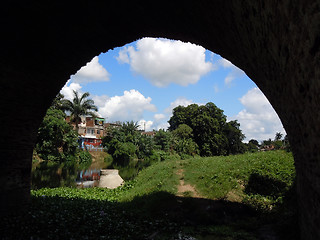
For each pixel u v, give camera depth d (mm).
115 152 46469
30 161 8469
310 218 3379
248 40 4141
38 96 8031
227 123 64125
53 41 6930
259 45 3611
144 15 7215
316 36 1810
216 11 4820
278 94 3846
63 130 33781
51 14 6156
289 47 2469
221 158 15492
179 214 8055
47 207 7957
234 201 8766
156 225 6938
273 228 6176
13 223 6227
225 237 5996
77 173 26016
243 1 3277
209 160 15227
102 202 10039
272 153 14102
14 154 7785
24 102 7703
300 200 4312
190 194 9852
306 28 1934
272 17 2619
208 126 56969
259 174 10219
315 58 1926
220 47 6879
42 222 6211
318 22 1714
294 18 2102
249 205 8320
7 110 7348
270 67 3627
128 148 47250
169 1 6176
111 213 7957
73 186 17750
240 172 10898
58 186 17188
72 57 7883
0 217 6918
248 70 6070
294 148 4082
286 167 11055
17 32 6160
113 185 16141
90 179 22547
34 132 8570
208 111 60531
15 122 7688
